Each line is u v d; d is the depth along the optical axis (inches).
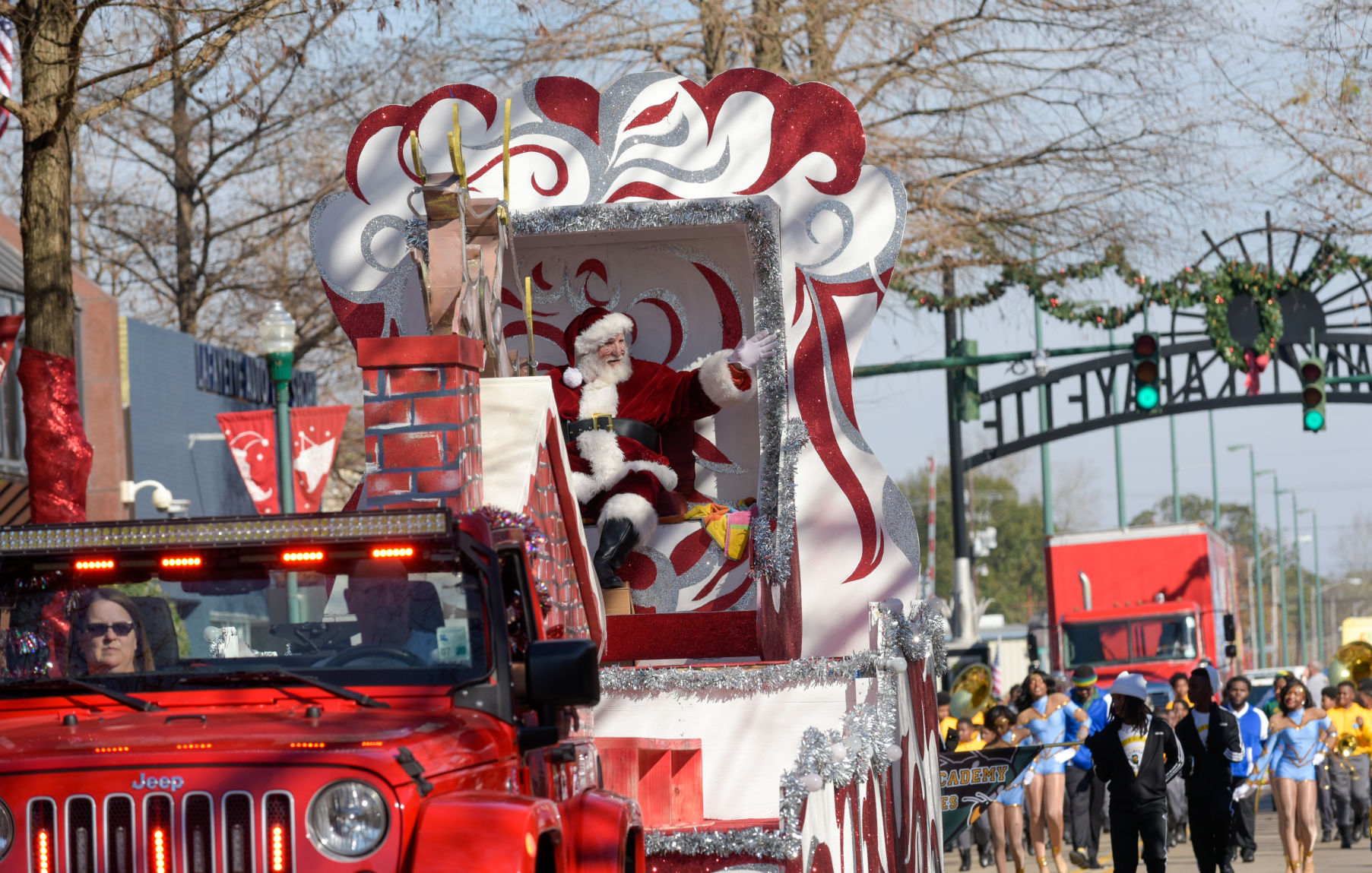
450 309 703.1
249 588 513.7
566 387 951.0
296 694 494.0
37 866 429.7
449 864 416.5
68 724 474.6
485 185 945.5
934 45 2107.5
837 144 927.7
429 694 498.3
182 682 499.8
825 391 915.4
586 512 927.7
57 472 1090.7
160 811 427.8
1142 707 1135.6
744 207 895.1
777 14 2049.7
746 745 734.5
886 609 872.9
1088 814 1625.2
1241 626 4045.3
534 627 561.0
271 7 1158.3
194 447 2378.2
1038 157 2209.6
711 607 950.4
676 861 654.5
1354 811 1918.1
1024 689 1723.7
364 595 511.5
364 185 957.2
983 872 1692.9
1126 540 3031.5
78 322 2116.1
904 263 2231.8
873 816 774.5
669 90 939.3
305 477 1808.6
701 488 974.4
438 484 643.5
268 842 422.9
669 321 984.3
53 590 518.6
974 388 2721.5
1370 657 2748.5
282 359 1653.5
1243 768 1444.4
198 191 3053.6
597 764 633.6
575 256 992.2
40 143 1112.8
